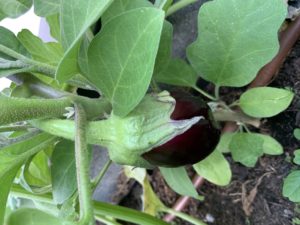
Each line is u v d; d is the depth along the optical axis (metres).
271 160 0.34
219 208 0.38
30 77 0.21
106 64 0.19
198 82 0.35
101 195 0.43
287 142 0.33
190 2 0.31
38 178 0.29
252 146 0.29
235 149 0.29
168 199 0.41
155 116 0.20
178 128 0.20
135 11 0.17
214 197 0.38
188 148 0.21
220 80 0.26
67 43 0.19
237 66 0.25
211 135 0.22
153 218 0.30
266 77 0.32
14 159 0.20
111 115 0.20
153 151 0.20
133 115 0.20
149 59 0.18
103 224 0.45
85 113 0.20
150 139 0.20
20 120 0.18
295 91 0.32
